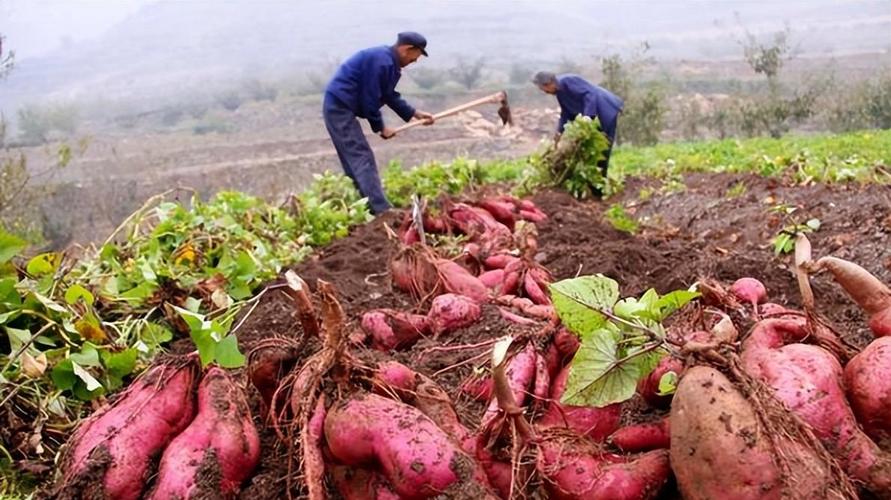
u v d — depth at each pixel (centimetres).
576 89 1368
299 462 309
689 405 274
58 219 1645
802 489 264
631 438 313
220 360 323
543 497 302
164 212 718
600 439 325
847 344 341
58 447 404
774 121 2647
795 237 353
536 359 340
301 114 3838
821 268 338
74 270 591
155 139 3209
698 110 2858
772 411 275
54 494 312
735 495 265
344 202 1033
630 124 2552
